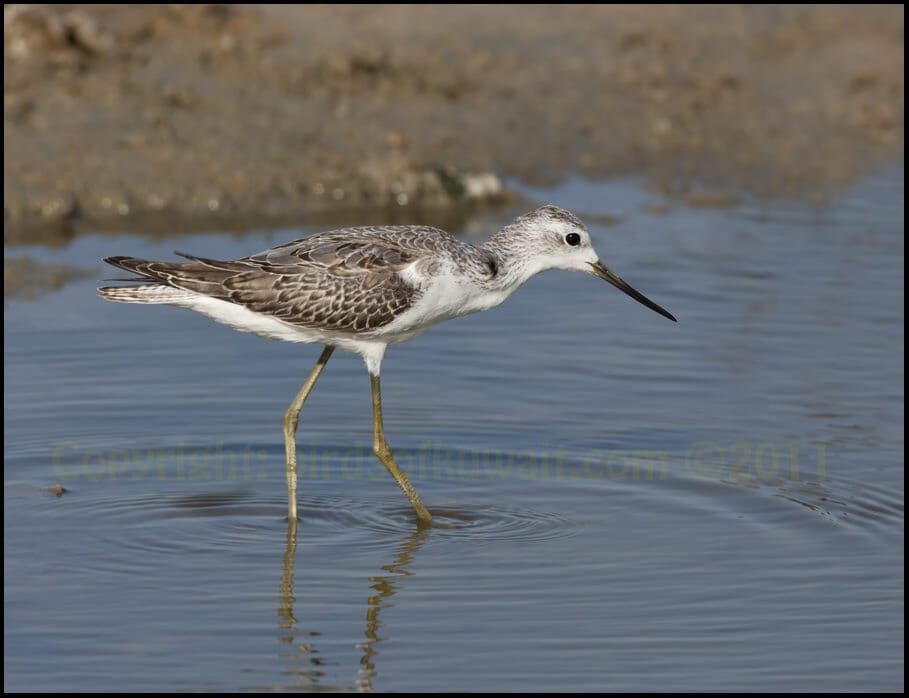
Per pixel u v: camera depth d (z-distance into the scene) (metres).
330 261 12.34
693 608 11.02
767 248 19.25
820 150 22.83
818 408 14.81
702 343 16.39
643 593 11.23
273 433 14.30
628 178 21.77
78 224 19.25
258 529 12.42
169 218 19.64
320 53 23.16
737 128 23.31
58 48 21.81
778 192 21.47
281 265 12.34
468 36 24.53
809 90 24.31
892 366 15.84
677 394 15.13
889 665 10.26
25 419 14.20
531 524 12.58
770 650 10.42
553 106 23.22
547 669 10.12
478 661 10.21
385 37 23.98
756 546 12.08
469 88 23.27
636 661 10.25
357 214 20.25
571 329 16.83
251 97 22.06
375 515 12.77
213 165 20.50
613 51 24.67
